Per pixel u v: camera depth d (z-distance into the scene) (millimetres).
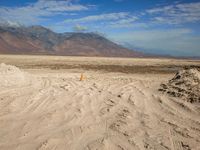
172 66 48000
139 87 13453
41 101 9367
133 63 58219
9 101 9047
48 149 5223
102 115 7809
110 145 5469
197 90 10586
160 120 7387
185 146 5492
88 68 35000
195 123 7109
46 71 26891
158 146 5461
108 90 12234
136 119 7445
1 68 13148
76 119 7305
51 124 6805
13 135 5965
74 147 5332
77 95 10695
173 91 11086
